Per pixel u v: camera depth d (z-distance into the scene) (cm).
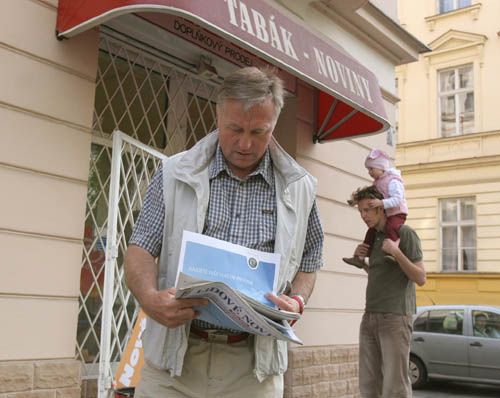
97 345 439
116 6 354
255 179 217
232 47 539
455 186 1669
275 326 183
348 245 661
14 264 354
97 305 442
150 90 505
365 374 453
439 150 1716
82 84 400
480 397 945
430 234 1695
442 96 1758
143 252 208
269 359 210
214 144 216
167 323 185
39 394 356
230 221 211
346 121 604
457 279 1619
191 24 498
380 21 685
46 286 369
